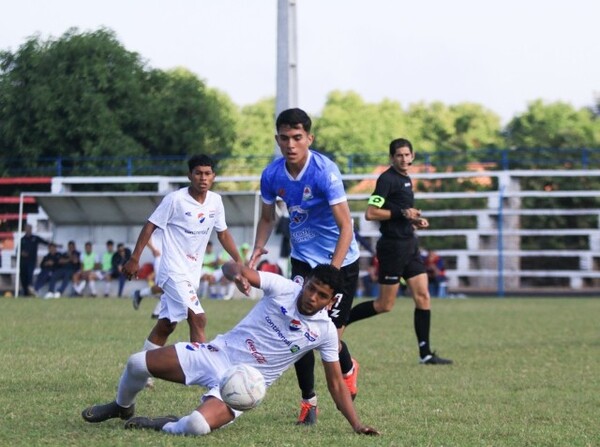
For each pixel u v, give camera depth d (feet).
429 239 407.64
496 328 203.10
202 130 440.04
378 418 90.94
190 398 99.91
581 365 138.21
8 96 411.95
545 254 373.40
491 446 77.97
